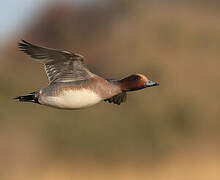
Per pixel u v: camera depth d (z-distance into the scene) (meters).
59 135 14.19
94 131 14.28
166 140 14.64
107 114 14.59
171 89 16.05
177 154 14.37
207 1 23.81
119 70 19.17
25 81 15.65
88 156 14.12
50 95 6.98
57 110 14.44
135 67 18.25
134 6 23.53
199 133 15.35
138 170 13.42
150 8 23.08
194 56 18.33
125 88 7.30
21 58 17.00
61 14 25.34
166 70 17.03
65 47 24.72
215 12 23.03
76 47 24.41
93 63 22.53
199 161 13.41
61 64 6.90
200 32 19.66
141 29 20.62
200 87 16.31
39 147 14.09
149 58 18.06
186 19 20.70
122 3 24.64
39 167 13.47
